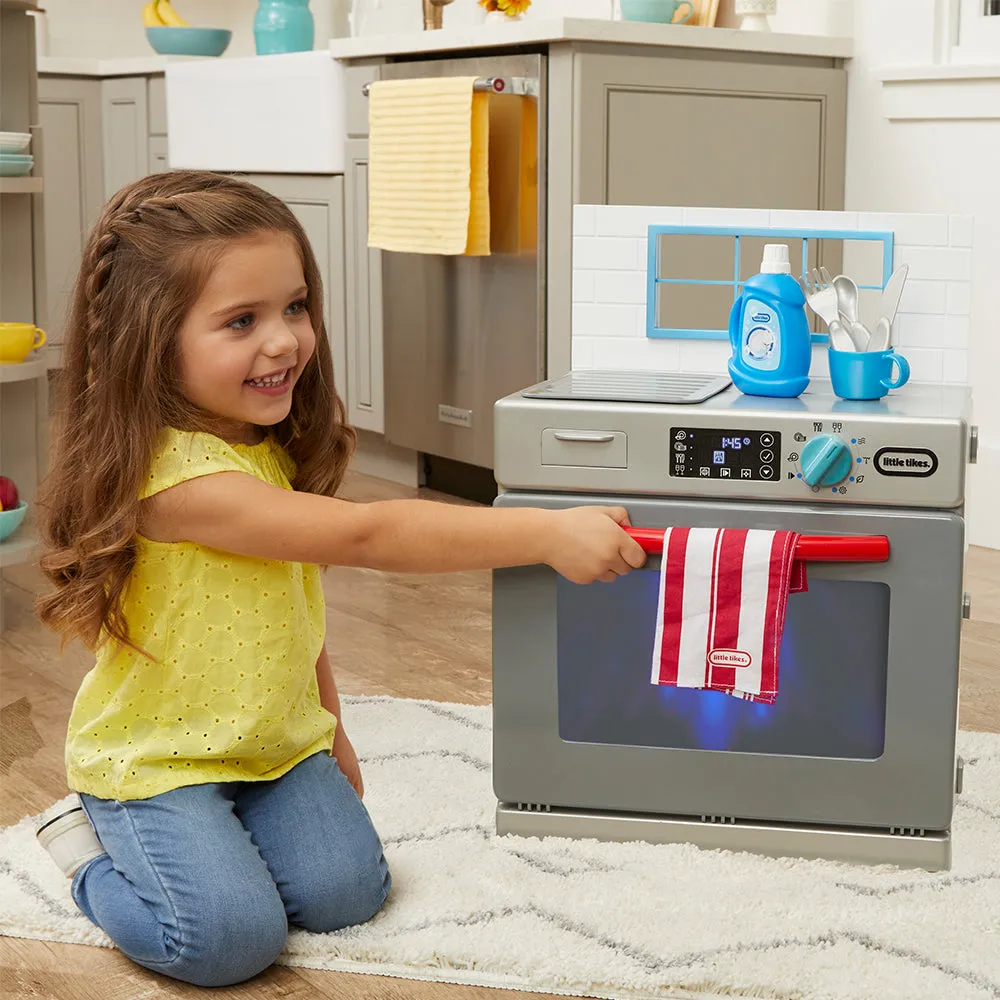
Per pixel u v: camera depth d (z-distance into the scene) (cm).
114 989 133
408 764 184
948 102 305
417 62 325
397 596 273
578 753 159
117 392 136
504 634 157
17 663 232
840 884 149
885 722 150
